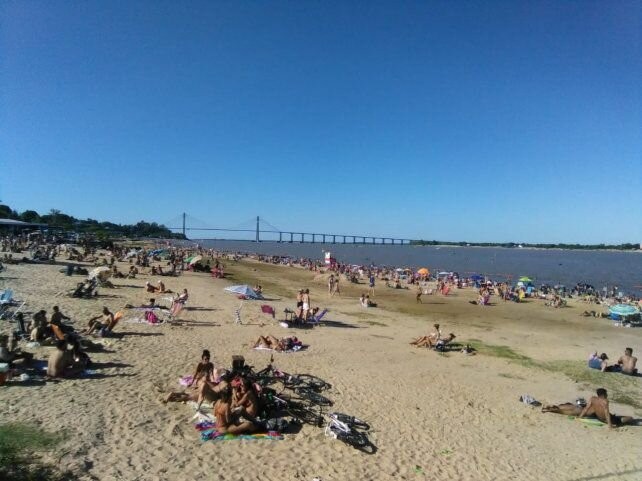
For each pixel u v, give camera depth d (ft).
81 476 21.01
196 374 34.14
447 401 37.91
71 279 90.22
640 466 28.32
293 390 35.91
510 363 53.11
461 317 90.79
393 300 112.98
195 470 22.88
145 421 27.84
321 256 442.50
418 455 27.40
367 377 42.60
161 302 75.20
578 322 91.09
